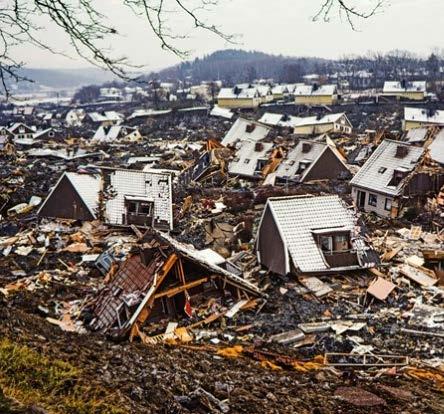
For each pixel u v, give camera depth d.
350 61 188.50
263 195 35.19
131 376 9.31
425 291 18.98
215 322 16.39
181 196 36.34
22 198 36.03
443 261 22.17
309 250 20.25
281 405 9.16
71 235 27.00
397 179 32.03
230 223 29.53
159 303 16.25
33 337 10.59
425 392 11.30
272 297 18.75
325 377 11.97
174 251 16.19
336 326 16.06
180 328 15.63
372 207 33.22
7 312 12.38
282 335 15.38
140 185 29.16
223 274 17.25
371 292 18.45
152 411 7.75
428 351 14.56
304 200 21.58
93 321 16.03
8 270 22.80
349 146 61.09
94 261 23.66
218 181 44.28
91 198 28.94
